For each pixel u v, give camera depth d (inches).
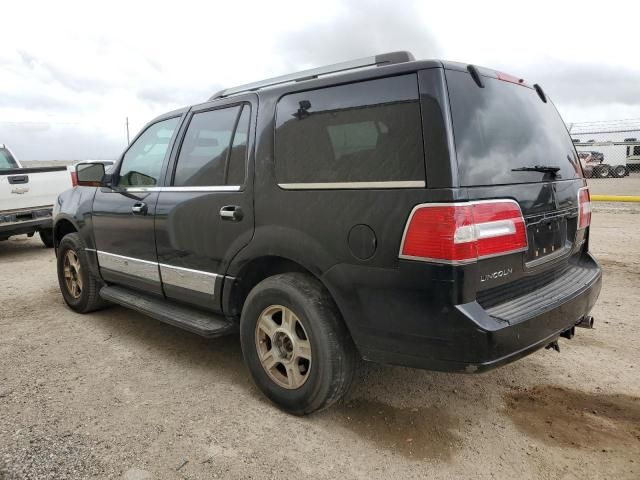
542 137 121.0
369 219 100.7
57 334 178.7
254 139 125.1
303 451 106.1
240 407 124.8
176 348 164.9
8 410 123.3
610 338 165.5
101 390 134.4
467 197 92.4
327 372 110.0
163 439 110.4
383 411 122.5
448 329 92.8
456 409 123.3
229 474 98.7
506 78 117.5
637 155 1023.6
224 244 130.4
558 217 119.0
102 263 182.2
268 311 122.0
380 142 101.0
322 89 113.0
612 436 110.6
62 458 103.3
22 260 327.6
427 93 95.8
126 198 166.4
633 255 283.6
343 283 105.6
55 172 342.3
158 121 164.4
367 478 97.5
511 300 105.7
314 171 111.3
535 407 123.6
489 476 98.0
